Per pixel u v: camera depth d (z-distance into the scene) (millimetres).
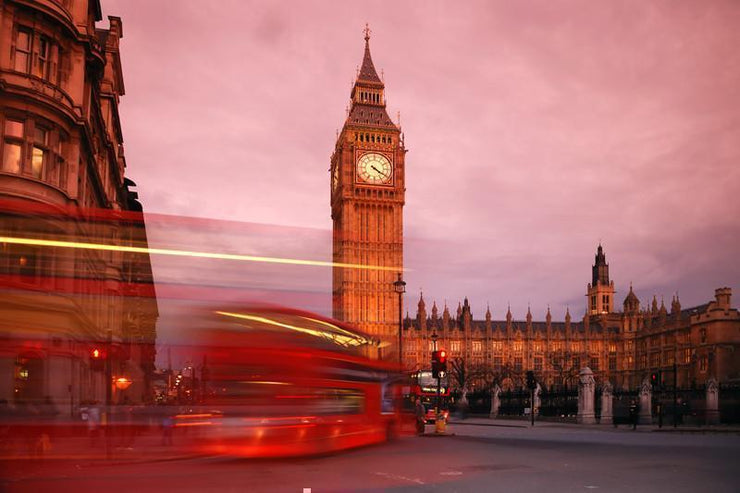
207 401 19453
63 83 35188
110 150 51219
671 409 71312
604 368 190625
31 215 14914
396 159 166000
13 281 14734
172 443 30312
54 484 16766
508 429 51906
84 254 16891
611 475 18406
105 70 51281
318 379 20406
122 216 15977
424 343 180125
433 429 53312
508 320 188250
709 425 59688
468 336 184125
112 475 18484
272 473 18859
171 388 36188
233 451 19484
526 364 186500
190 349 18734
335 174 178375
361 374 25125
